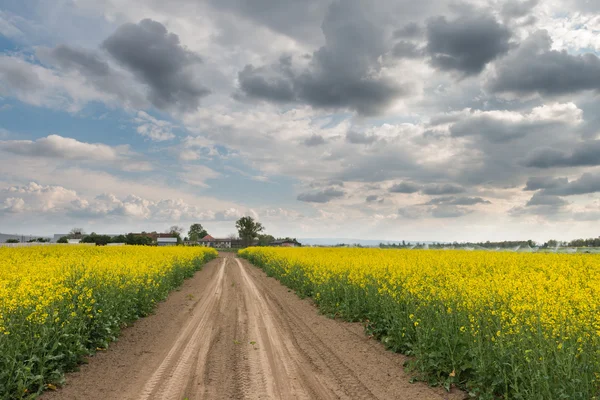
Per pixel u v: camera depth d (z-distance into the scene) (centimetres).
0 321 733
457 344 766
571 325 680
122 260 1883
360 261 1983
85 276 1176
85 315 909
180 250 3319
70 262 1631
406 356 899
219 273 3112
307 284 1833
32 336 747
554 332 649
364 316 1288
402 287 1189
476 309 824
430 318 862
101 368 823
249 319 1334
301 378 773
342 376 782
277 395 688
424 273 1437
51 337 794
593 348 612
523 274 1441
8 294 899
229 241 14625
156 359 891
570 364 566
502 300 905
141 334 1115
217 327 1210
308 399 671
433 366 760
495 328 751
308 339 1074
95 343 959
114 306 1093
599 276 1395
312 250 3700
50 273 1253
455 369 721
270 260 3256
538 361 603
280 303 1669
